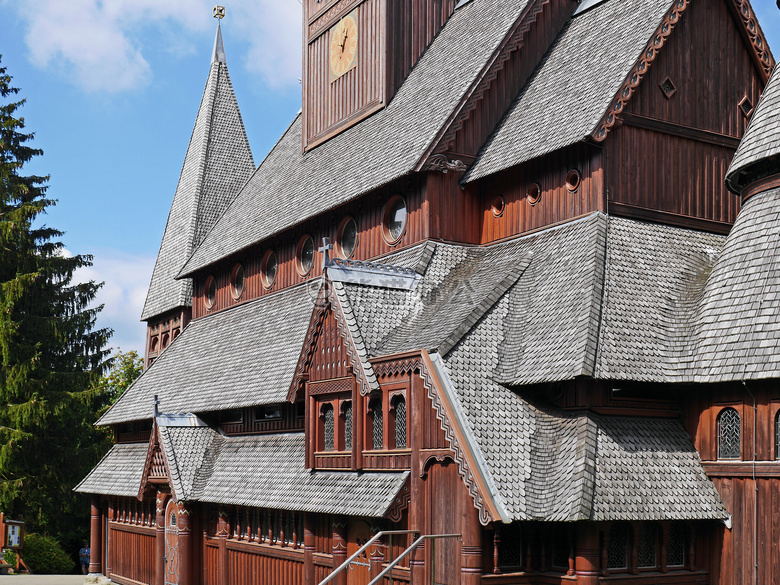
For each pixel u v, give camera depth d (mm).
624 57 24781
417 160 26828
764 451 20156
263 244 36031
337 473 24719
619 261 23125
